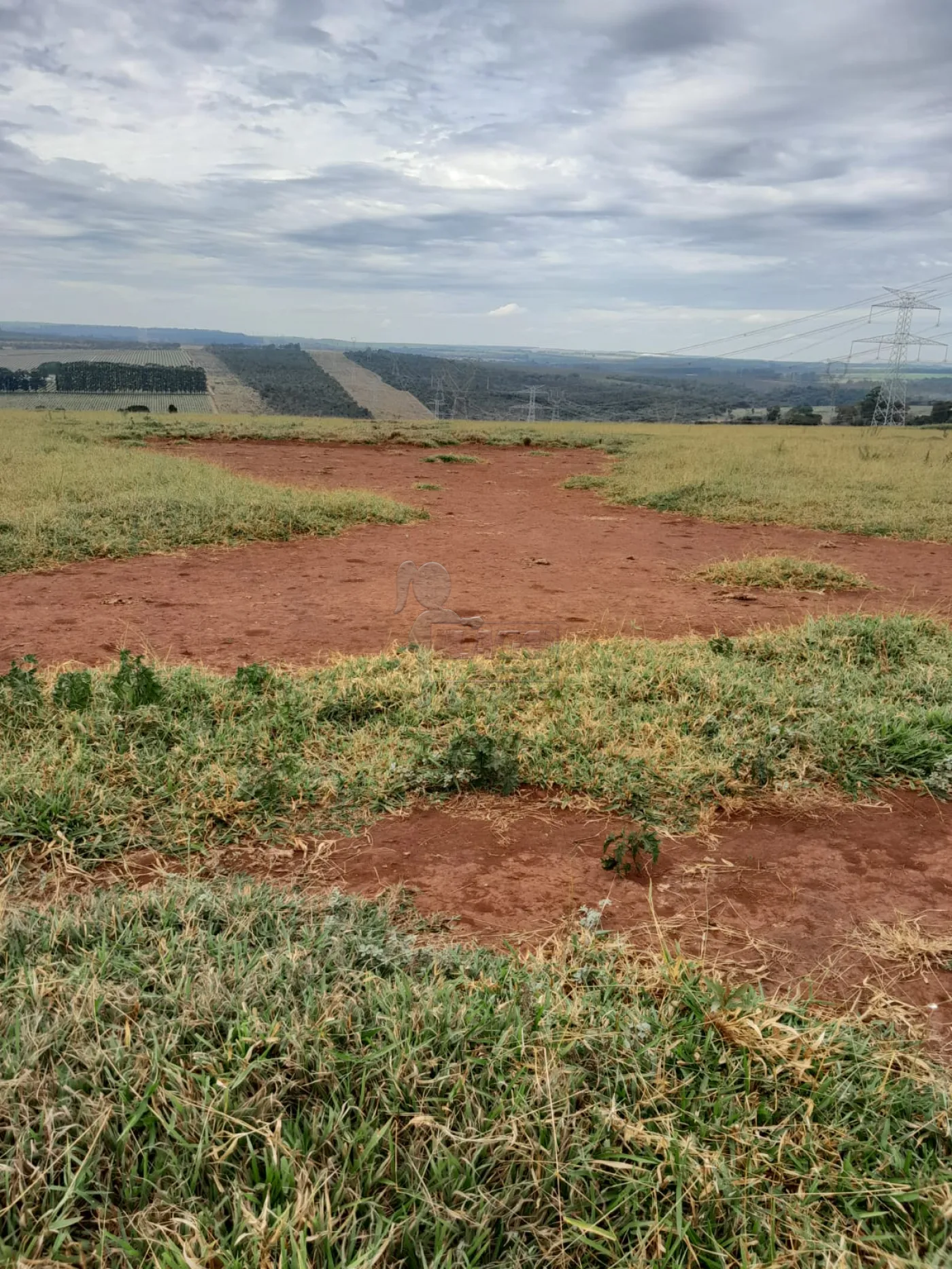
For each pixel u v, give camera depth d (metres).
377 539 10.27
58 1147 1.86
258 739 4.21
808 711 4.69
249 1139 1.91
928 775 4.20
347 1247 1.71
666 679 5.03
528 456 21.30
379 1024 2.27
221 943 2.58
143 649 5.95
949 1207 1.83
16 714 4.27
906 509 12.53
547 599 7.72
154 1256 1.66
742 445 22.03
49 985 2.32
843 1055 2.33
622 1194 1.86
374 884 3.23
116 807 3.58
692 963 2.67
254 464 17.16
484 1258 1.77
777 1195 1.91
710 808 3.82
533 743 4.25
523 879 3.29
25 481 11.49
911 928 3.04
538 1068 2.13
